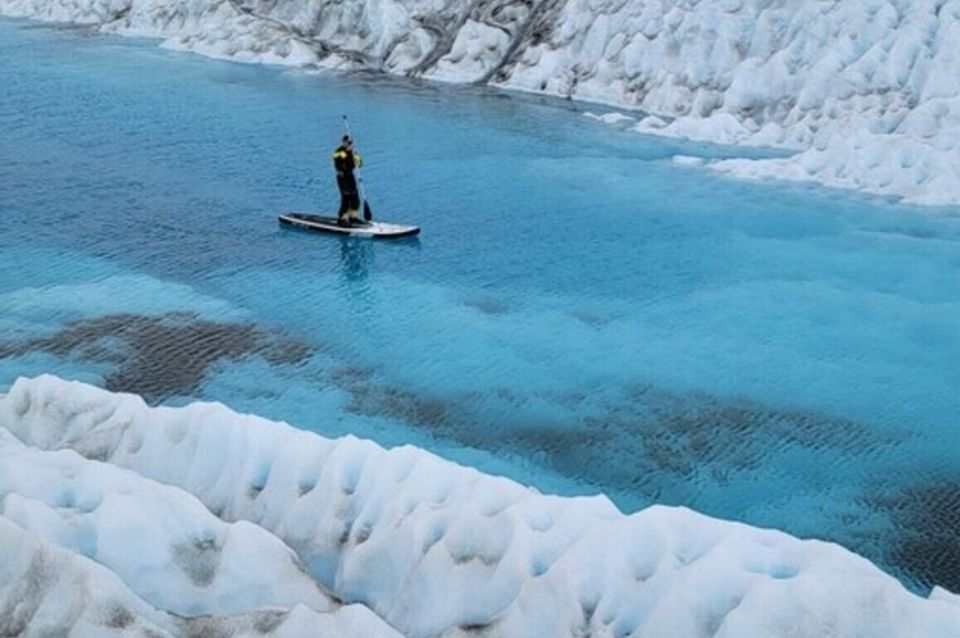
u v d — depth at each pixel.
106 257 18.33
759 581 6.97
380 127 27.53
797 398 13.44
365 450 9.09
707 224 20.14
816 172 23.00
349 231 19.62
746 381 13.91
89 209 20.97
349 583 8.28
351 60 35.34
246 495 9.25
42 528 8.06
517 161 24.48
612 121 27.95
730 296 16.78
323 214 20.84
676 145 25.73
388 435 12.49
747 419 12.91
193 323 15.62
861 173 22.47
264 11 38.97
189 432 9.73
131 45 39.00
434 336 15.29
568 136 26.62
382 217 20.70
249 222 20.42
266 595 7.92
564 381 13.89
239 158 24.78
